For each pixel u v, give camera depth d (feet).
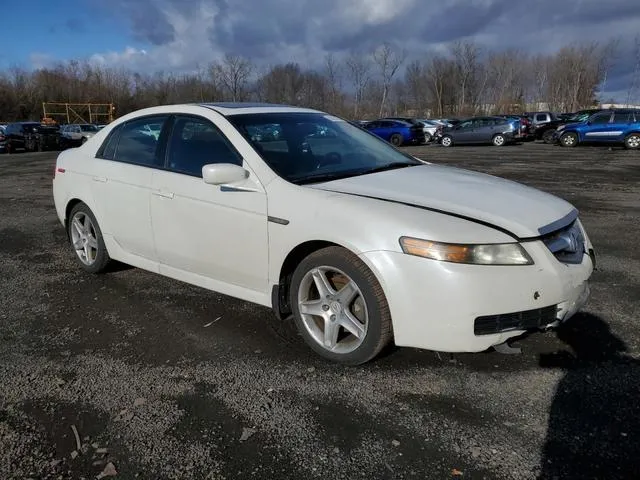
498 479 7.48
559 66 229.86
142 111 14.80
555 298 9.53
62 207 16.67
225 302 13.97
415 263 9.24
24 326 12.76
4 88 204.54
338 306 10.44
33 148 91.86
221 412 9.14
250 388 9.87
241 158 11.80
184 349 11.46
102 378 10.34
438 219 9.50
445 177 12.05
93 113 199.52
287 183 11.02
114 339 12.00
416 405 9.25
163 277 16.02
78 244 16.65
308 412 9.11
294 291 11.00
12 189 36.99
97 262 15.87
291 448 8.20
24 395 9.78
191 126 13.10
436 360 10.71
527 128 90.27
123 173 14.24
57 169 16.97
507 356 10.84
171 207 12.84
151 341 11.87
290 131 12.93
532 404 9.20
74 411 9.25
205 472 7.71
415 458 7.93
